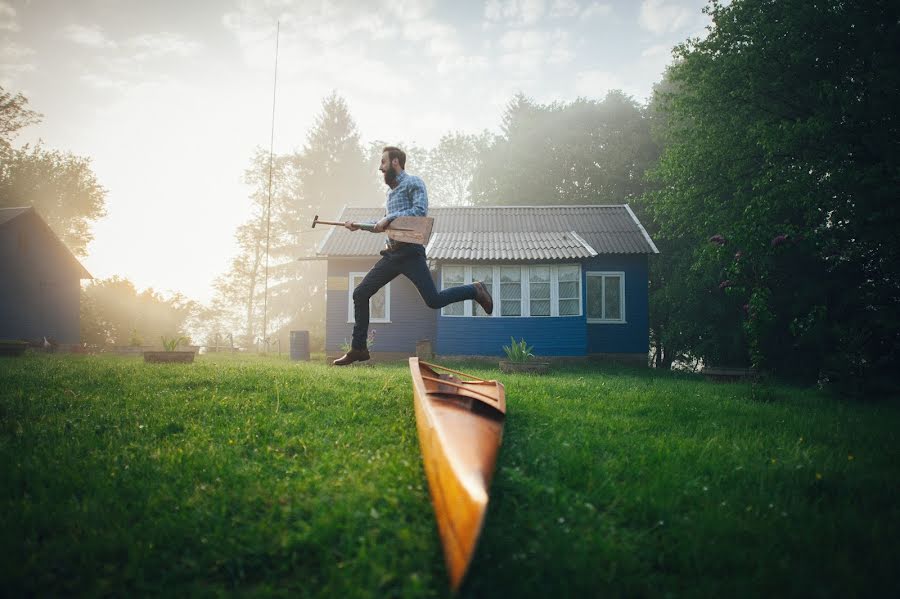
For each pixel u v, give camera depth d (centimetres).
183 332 3712
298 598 223
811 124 1069
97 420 523
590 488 327
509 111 3591
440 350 1592
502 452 389
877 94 1043
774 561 243
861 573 233
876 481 353
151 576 243
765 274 1140
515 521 275
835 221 1122
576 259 1534
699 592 221
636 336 1770
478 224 1953
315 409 566
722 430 507
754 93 1350
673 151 1605
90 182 4262
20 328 2473
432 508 284
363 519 275
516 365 1166
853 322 1085
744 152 1458
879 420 624
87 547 257
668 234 1869
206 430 481
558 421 514
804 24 1177
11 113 3872
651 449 425
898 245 1039
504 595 213
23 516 288
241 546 255
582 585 219
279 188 4556
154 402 606
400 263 508
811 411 684
